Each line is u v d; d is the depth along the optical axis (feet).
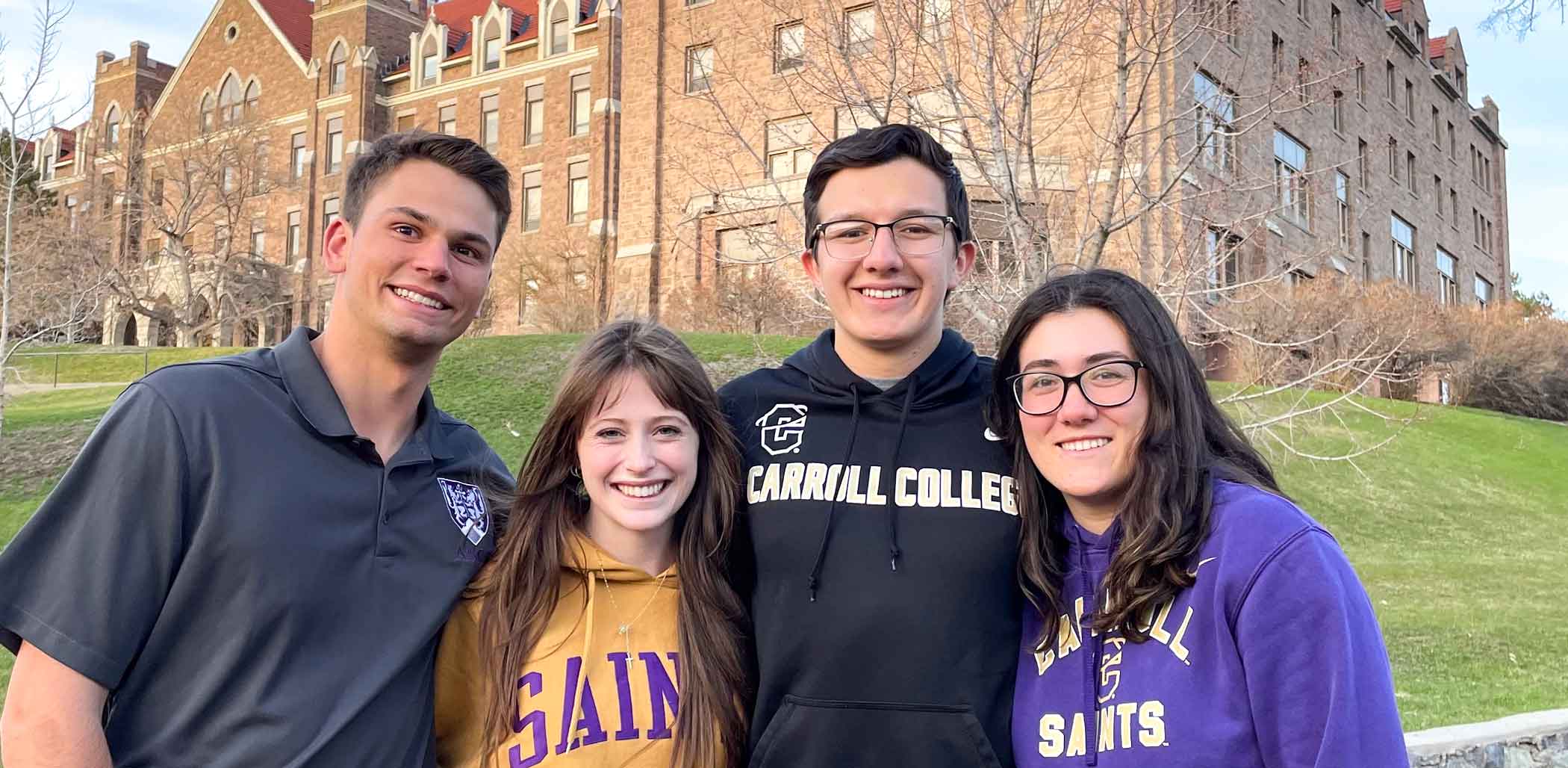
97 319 107.45
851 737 7.89
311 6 144.97
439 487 8.39
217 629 7.02
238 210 117.19
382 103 126.62
